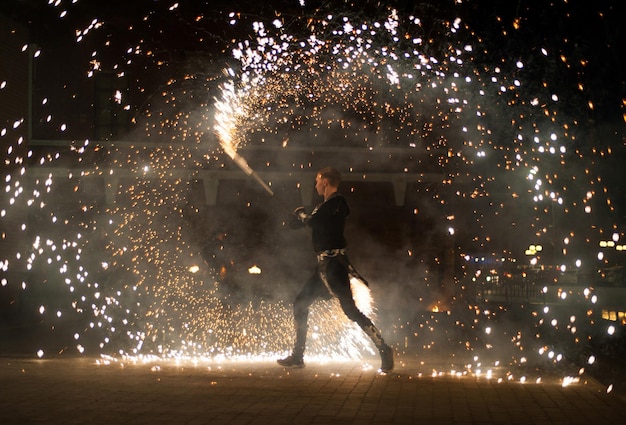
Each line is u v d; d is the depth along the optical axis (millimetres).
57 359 9898
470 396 7188
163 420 5883
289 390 7387
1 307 16203
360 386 7707
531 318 19375
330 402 6750
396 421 5941
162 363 9531
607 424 5906
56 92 19672
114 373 8469
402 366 9594
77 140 19469
